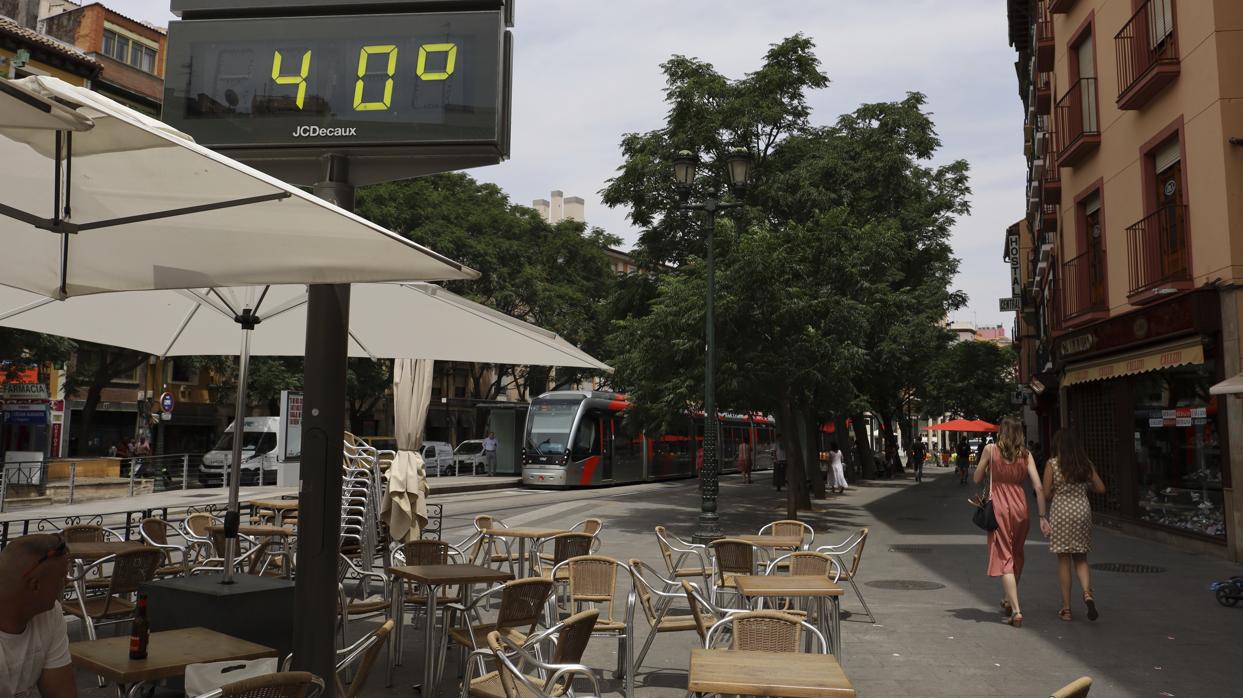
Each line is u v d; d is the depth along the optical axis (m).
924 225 27.41
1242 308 13.10
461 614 7.02
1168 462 15.32
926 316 27.45
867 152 24.44
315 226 3.53
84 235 3.88
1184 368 14.72
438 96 5.36
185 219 3.61
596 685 4.20
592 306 44.56
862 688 6.39
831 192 23.33
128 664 3.94
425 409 10.66
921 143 25.08
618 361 20.08
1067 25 19.36
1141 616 8.93
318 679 3.34
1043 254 25.69
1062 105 19.50
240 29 5.52
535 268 42.94
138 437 36.31
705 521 15.04
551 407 31.56
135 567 6.57
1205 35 13.84
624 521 18.70
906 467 60.53
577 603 6.97
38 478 23.12
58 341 26.86
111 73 38.69
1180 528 14.77
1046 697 6.18
